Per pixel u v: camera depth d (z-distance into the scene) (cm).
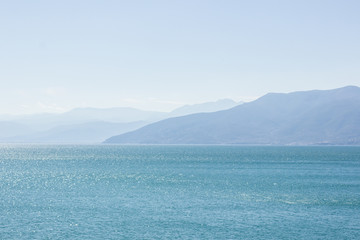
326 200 6919
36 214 5506
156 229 4794
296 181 9875
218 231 4731
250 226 4994
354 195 7512
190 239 4397
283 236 4553
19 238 4341
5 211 5681
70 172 12144
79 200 6694
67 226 4872
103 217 5381
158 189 8119
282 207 6222
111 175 11162
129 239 4369
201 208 6081
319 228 4919
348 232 4738
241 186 8750
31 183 9038
